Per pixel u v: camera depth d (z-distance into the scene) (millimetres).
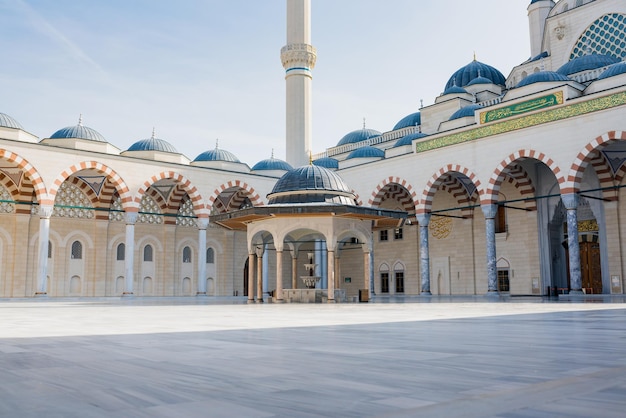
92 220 37594
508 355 4742
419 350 5199
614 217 29109
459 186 36469
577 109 25297
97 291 36969
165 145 37750
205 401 2900
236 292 43719
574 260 25109
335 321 10133
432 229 38625
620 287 28531
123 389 3270
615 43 33094
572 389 3105
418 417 2461
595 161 29281
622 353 4840
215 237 43031
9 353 5184
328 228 22766
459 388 3184
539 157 26594
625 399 2816
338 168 38938
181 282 41125
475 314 12391
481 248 35562
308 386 3309
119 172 33531
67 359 4699
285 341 6219
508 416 2447
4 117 32688
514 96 28750
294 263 27609
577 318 10523
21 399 2994
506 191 34406
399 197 40438
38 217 35688
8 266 34281
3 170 34094
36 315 13391
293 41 43938
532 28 41344
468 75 41438
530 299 25281
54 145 31484
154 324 9555
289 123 43562
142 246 39531
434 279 38125
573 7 35750
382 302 23125
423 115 38781
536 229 32438
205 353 5074
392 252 41281
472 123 31453
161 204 40469
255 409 2688
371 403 2787
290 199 23859
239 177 38375
